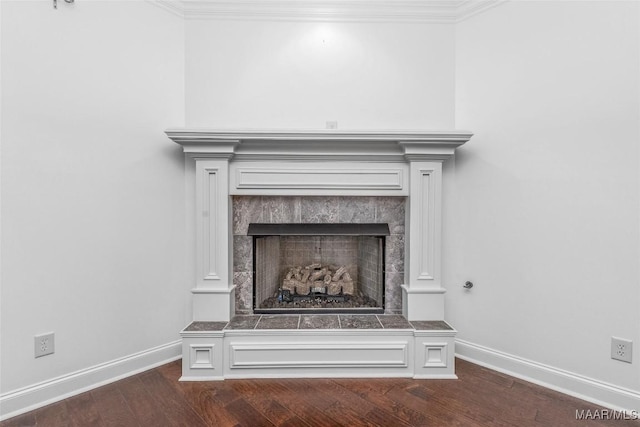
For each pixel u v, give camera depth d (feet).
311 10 7.78
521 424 5.19
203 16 7.70
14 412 5.38
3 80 5.29
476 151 7.34
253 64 7.79
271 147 7.17
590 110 5.80
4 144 5.32
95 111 6.33
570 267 6.07
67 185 6.00
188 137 6.70
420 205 7.23
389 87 7.83
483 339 7.27
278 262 8.43
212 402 5.78
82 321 6.21
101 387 6.28
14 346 5.44
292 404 5.71
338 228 7.60
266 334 6.63
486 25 7.18
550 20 6.24
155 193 7.22
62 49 5.90
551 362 6.33
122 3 6.68
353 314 7.64
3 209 5.32
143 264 7.06
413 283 7.27
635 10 5.32
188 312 7.70
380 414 5.44
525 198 6.63
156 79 7.23
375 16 7.80
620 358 5.54
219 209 7.17
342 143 7.09
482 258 7.25
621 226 5.52
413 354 6.66
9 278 5.39
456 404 5.72
